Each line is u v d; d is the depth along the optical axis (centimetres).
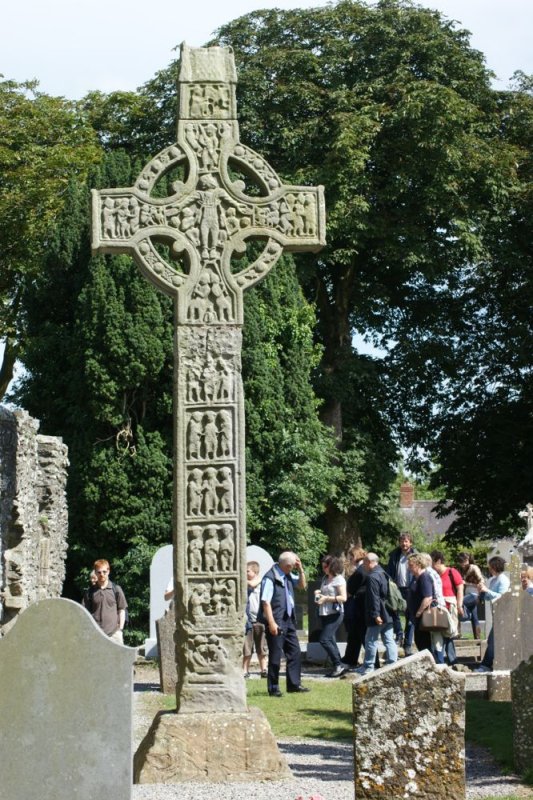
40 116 4019
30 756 835
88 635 844
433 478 3972
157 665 2212
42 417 2894
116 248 1101
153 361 2794
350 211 3372
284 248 1122
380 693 893
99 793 834
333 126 3512
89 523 2798
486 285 3916
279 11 3788
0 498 1928
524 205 3694
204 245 1109
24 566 2031
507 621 1803
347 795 952
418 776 884
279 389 3028
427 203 3494
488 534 3962
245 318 2983
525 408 3856
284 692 1705
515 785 1024
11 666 838
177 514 1066
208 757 1016
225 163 1121
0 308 3884
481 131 3681
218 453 1075
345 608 2014
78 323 2830
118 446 2805
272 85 3619
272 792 962
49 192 3788
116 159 3059
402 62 3606
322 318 3738
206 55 1132
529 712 1080
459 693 891
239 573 1062
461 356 3894
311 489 3011
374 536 3738
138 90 3997
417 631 1780
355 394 3700
